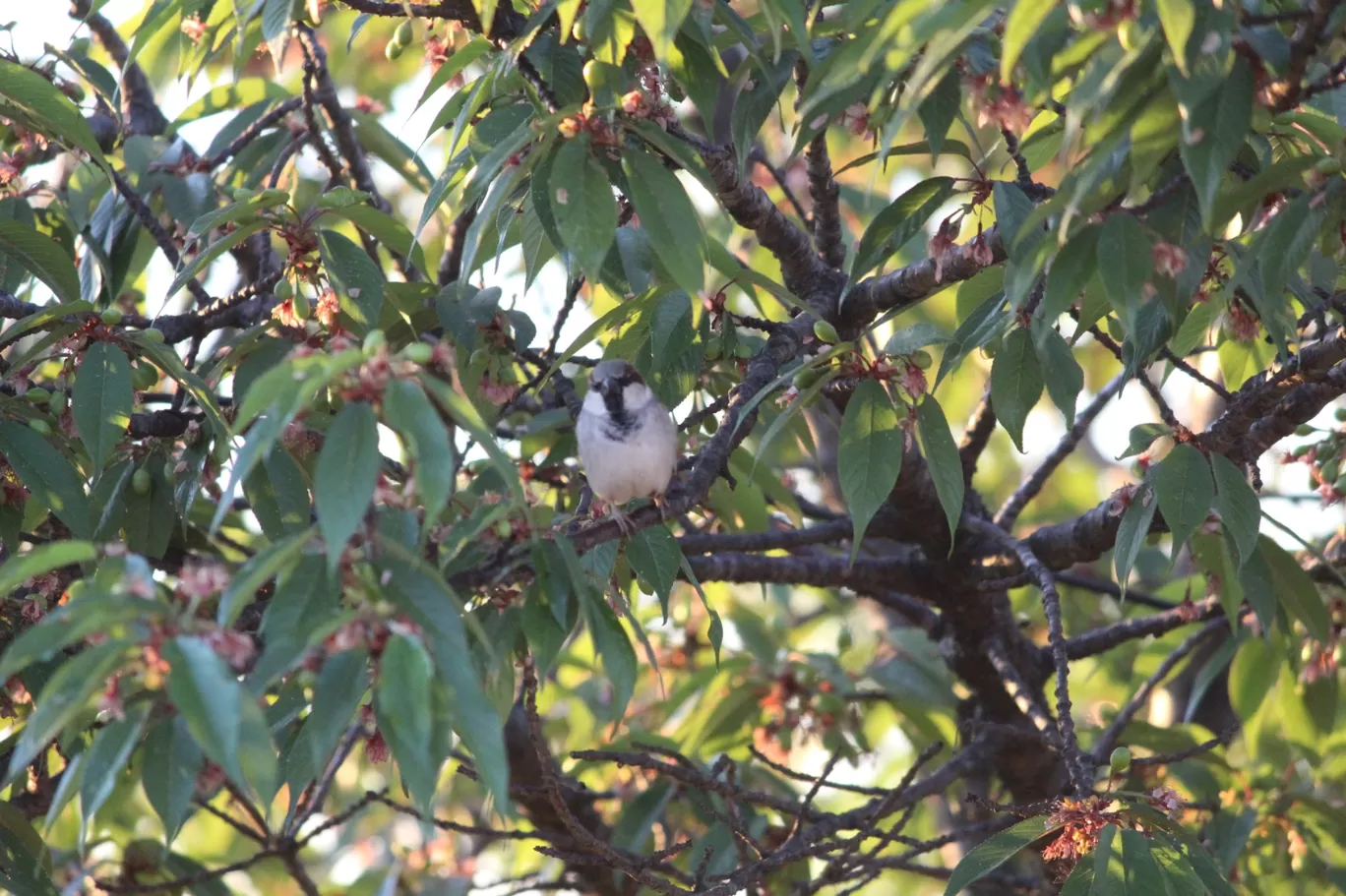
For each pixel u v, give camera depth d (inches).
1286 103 219.0
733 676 453.1
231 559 464.1
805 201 544.1
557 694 530.9
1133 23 201.2
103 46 478.6
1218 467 281.9
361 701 211.8
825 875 375.6
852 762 449.4
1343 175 228.8
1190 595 433.7
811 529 419.2
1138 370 297.9
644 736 430.3
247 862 378.0
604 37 274.1
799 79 341.4
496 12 298.5
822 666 453.7
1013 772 448.8
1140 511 296.7
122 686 177.5
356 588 185.5
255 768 165.3
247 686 192.1
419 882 484.4
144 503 320.8
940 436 272.8
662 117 269.9
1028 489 441.7
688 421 338.3
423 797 167.8
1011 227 269.1
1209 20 200.7
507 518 235.1
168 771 186.7
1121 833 242.4
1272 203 269.9
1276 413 334.3
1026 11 193.2
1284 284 242.7
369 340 186.5
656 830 488.7
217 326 401.7
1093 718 534.0
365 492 176.4
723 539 411.2
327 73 430.9
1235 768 418.9
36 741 159.9
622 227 338.6
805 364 267.7
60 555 177.8
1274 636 402.6
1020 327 296.2
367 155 503.8
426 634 181.9
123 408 275.0
